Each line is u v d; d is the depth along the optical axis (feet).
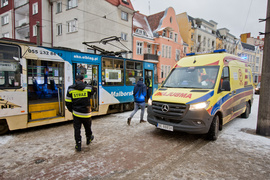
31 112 19.03
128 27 76.48
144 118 25.17
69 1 64.39
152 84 36.50
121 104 29.25
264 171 11.03
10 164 11.73
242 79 22.72
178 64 20.70
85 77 26.30
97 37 64.03
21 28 77.97
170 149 14.40
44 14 68.74
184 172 10.85
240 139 16.80
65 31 65.21
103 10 65.67
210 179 10.09
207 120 14.71
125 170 11.07
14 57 16.99
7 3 83.61
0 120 17.12
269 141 16.28
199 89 16.53
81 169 11.16
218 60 18.40
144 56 86.33
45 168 11.24
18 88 17.26
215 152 13.88
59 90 21.65
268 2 17.21
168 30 100.94
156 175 10.50
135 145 15.20
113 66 27.04
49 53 19.44
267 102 17.47
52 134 18.11
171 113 15.30
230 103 18.85
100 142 15.84
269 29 17.10
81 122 14.16
